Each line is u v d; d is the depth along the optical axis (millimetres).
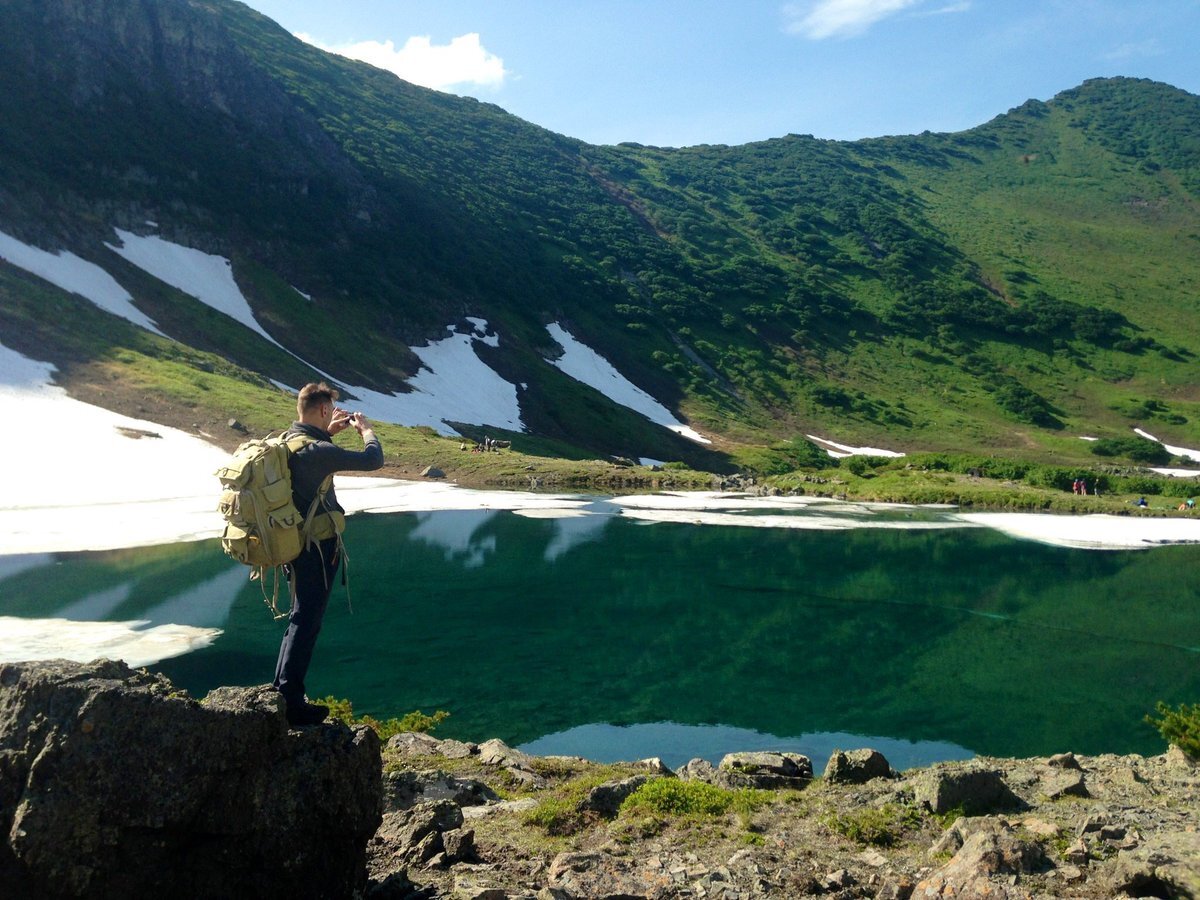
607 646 23531
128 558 31766
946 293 173125
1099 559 38438
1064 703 19531
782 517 50219
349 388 88125
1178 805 8344
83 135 99125
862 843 7336
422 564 33781
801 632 25547
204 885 4711
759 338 151875
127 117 106938
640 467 74562
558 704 18797
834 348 154000
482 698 19109
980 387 145125
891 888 6090
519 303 132125
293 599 5551
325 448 5406
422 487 58219
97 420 56062
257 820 4871
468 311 123000
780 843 7289
